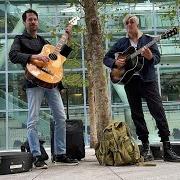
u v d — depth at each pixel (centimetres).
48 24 1680
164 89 1661
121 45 589
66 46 576
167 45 1675
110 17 1265
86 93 1609
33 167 554
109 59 585
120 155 517
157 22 1714
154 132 1434
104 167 511
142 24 1720
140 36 578
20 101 1634
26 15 558
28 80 527
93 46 681
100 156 544
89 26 685
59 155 578
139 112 580
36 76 514
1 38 1703
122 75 568
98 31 684
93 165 548
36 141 537
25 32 562
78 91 1611
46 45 553
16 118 1628
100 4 1129
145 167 484
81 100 1606
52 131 630
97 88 671
